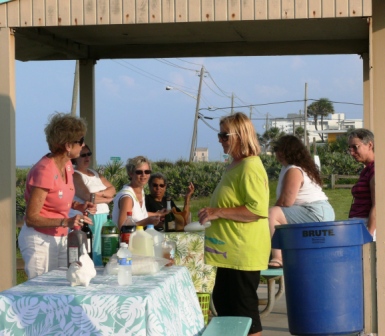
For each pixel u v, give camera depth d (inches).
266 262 183.2
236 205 179.9
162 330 126.6
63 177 177.0
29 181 171.5
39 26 235.9
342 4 223.1
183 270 163.8
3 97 236.2
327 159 1285.7
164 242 172.1
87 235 170.2
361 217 239.6
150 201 264.5
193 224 237.0
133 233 160.7
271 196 1007.6
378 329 190.1
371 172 236.2
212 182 1119.0
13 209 234.5
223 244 180.1
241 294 180.2
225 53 323.3
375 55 184.9
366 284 216.5
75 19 234.2
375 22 184.1
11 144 235.8
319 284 188.7
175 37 305.3
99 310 127.0
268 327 257.8
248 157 181.2
